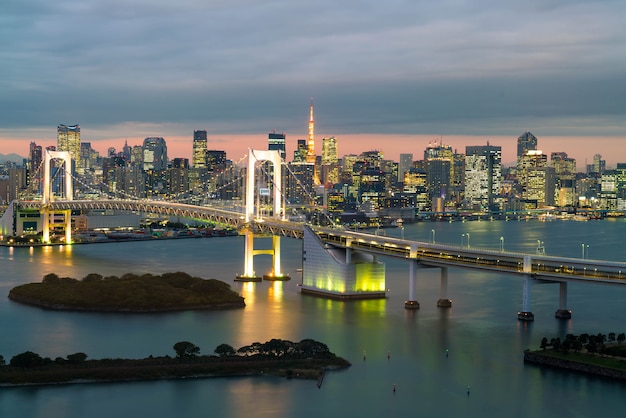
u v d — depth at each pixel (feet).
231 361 627.05
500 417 526.98
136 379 593.83
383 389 579.48
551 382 593.42
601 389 577.84
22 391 569.23
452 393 572.10
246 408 541.34
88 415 527.40
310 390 576.20
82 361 617.21
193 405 545.44
